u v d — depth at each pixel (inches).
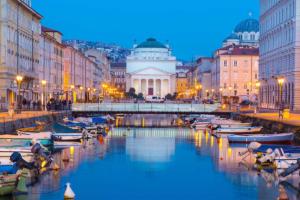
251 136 3191.4
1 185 1748.3
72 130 3435.0
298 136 2989.7
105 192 1918.1
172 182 2100.1
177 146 3260.3
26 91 4872.0
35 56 5359.3
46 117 3875.5
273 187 1972.2
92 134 3863.2
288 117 3794.3
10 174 1790.1
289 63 4982.8
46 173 2235.5
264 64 6102.4
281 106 4200.3
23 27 4847.4
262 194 1868.8
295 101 4778.5
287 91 5032.0
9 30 4328.3
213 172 2290.8
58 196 1803.6
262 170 2303.2
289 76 4955.7
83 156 2765.7
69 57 7185.0
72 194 1755.7
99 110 5221.5
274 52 5580.7
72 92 7076.8
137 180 2134.6
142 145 3312.0
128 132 4308.6
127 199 1823.3
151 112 5300.2
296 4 4785.9
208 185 2031.3
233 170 2331.4
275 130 3427.7
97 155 2810.0
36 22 5438.0
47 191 1877.5
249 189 1950.1
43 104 5113.2
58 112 4409.5
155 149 3097.9
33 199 1756.9
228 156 2773.1
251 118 4168.3
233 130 3838.6
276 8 5541.3
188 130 4537.4
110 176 2208.4
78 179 2126.0
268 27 5930.1
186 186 2022.6
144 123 5497.1
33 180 2068.2
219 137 3762.3
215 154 2861.7
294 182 1989.4
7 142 2452.0
